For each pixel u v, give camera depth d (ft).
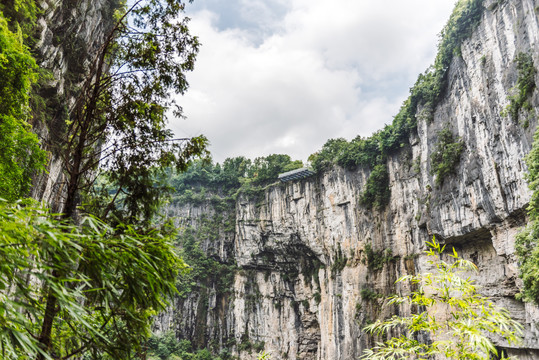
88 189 28.12
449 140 140.87
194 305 261.24
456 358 20.16
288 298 246.06
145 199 29.43
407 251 165.58
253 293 257.75
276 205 247.70
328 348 194.59
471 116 130.82
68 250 17.06
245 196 267.59
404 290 161.99
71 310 16.52
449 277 21.53
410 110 168.25
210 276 270.05
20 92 39.27
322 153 223.92
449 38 144.36
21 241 15.11
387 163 184.65
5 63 37.40
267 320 247.09
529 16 107.24
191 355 243.60
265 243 252.21
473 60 132.46
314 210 223.30
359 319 175.73
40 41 65.31
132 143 29.01
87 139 27.71
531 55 104.58
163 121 30.14
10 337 14.06
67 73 81.30
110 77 27.20
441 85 149.59
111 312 20.92
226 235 275.18
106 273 18.83
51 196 67.82
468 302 21.68
